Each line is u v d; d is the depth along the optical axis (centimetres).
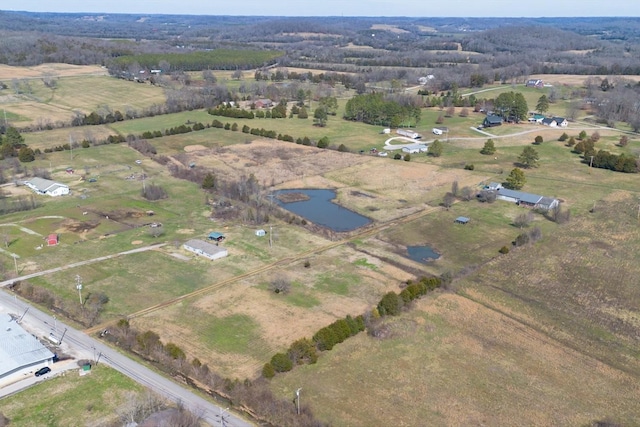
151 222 11738
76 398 6275
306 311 8281
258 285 9056
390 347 7444
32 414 6006
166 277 9306
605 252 10550
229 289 8906
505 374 6931
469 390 6625
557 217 11975
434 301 8662
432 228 11631
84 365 6762
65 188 13425
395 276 9444
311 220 12125
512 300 8756
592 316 8350
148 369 6838
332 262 9938
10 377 6556
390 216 12350
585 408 6353
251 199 13012
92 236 10956
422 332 7800
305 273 9494
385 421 6084
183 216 12125
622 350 7506
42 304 8375
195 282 9150
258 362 7062
